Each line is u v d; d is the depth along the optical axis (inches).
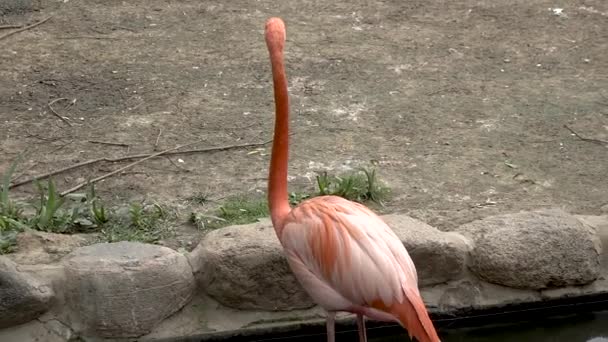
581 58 424.8
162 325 266.4
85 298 261.1
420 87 394.9
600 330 286.7
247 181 322.0
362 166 332.5
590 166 335.3
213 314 271.3
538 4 484.1
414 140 352.2
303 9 476.1
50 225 292.0
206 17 464.4
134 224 294.5
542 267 281.6
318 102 380.5
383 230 223.9
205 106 376.5
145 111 371.6
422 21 462.9
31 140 347.3
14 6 466.9
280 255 268.1
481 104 380.8
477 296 282.7
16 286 256.2
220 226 293.7
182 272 266.4
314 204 230.1
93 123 361.4
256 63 415.5
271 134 354.9
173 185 319.0
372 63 416.5
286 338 273.7
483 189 319.3
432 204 309.3
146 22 456.4
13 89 386.6
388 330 279.0
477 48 433.4
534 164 336.2
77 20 456.8
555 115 371.9
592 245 286.2
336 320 276.8
